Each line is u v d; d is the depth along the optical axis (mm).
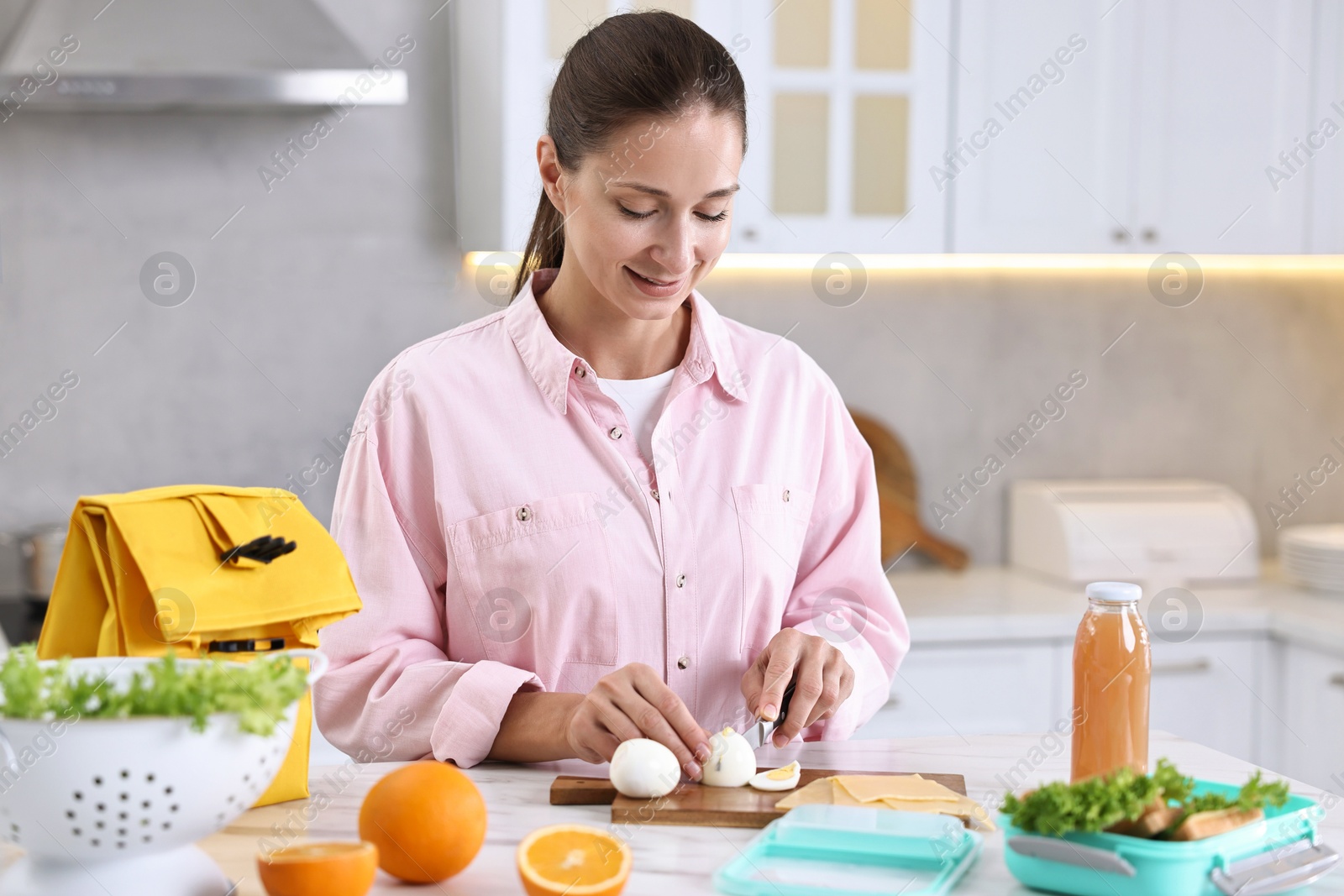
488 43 2193
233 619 823
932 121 2289
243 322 2359
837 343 2588
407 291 2398
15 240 2279
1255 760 2246
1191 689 2225
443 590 1194
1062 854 713
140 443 2346
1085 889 712
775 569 1203
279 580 862
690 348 1201
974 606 2238
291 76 2027
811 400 1274
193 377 2352
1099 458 2705
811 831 794
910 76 2277
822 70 2258
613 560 1149
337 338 2387
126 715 646
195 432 2359
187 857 705
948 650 2148
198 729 643
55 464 2324
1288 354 2750
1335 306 2756
